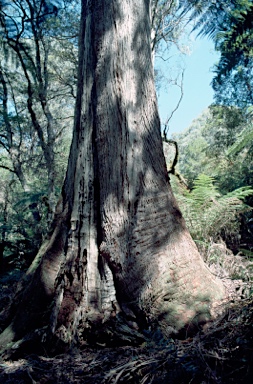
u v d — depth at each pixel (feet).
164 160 10.28
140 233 9.00
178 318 8.15
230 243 16.90
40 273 9.86
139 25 10.61
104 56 10.12
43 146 31.14
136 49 10.36
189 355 6.40
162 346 7.07
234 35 23.48
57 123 52.47
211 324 7.97
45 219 31.42
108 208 9.29
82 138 10.18
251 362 5.90
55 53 42.80
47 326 8.99
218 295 8.89
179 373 6.09
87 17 10.92
